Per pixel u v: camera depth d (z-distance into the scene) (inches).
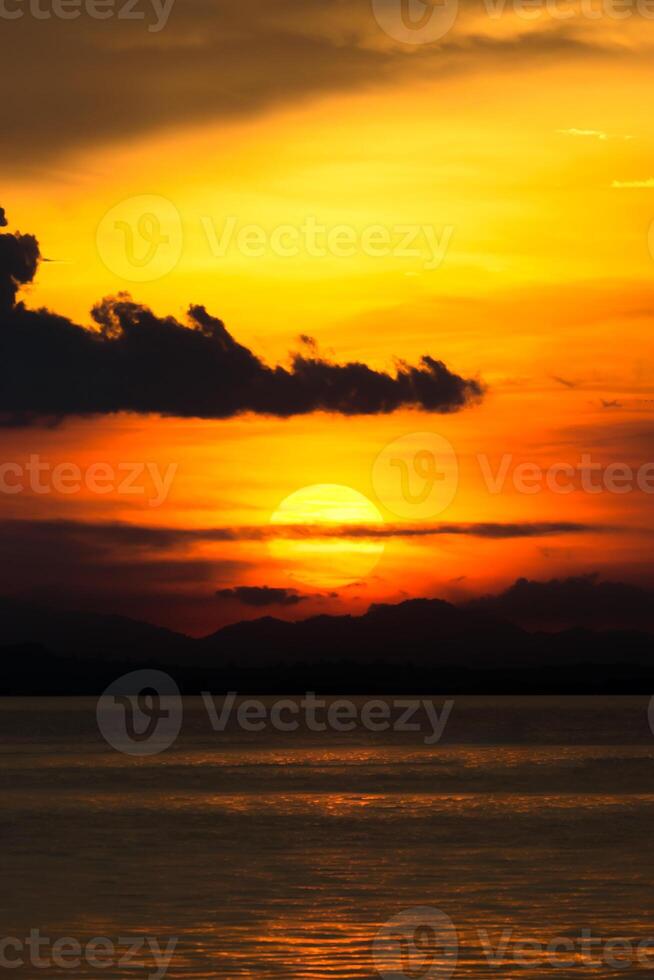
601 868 2746.1
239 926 2122.3
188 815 3954.2
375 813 4018.2
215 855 2997.0
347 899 2364.7
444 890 2465.6
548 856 2945.4
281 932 2070.6
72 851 3083.2
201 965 1865.2
